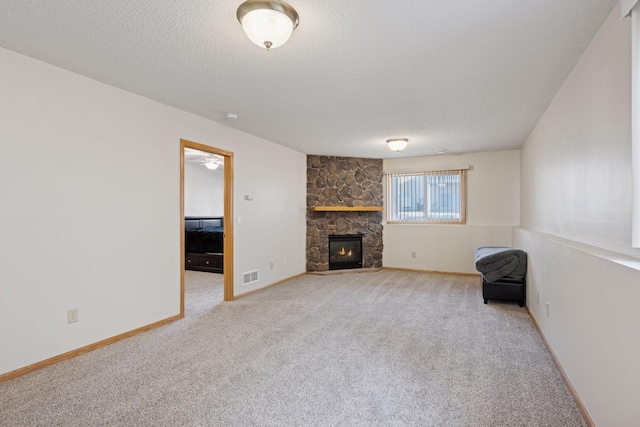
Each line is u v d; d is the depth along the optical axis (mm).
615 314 1536
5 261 2340
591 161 2258
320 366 2561
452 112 3736
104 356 2736
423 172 6645
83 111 2814
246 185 4801
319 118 3998
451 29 2053
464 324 3520
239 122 4203
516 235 5211
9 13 1900
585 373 1927
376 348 2900
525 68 2609
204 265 6852
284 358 2699
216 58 2467
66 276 2695
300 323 3555
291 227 5957
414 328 3400
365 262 6754
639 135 1517
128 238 3189
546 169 3641
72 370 2490
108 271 3014
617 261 1546
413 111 3697
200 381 2332
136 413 1955
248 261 4852
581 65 2436
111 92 3035
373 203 6836
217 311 3998
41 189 2541
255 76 2785
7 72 2352
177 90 3141
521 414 1956
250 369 2510
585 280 1930
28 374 2424
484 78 2801
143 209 3340
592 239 2258
